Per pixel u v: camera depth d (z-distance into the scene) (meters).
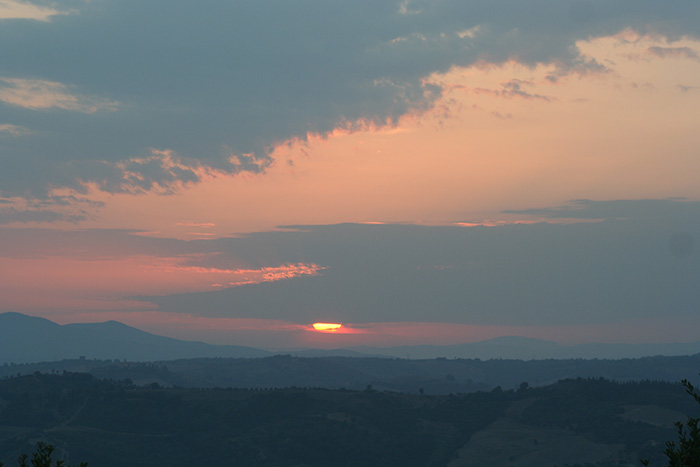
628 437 192.00
